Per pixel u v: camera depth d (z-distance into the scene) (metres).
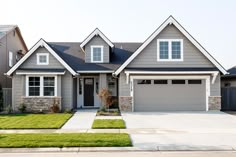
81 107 23.33
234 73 25.44
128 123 14.63
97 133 11.56
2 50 24.91
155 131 12.32
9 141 9.96
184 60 20.70
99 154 8.65
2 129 12.73
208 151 9.07
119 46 26.14
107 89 21.25
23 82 20.41
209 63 20.70
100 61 22.97
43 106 20.28
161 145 9.65
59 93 20.38
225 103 22.27
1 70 24.62
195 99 20.61
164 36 20.73
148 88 20.58
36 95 20.48
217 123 14.73
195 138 10.87
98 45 22.95
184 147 9.42
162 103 20.58
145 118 16.64
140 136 11.20
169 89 20.61
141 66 20.58
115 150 9.16
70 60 23.12
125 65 20.19
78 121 15.31
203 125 14.05
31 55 20.94
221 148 9.33
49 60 20.98
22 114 18.77
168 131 12.34
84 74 22.95
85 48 22.94
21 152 8.95
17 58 29.72
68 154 8.65
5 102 21.98
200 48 20.41
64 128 13.04
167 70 20.05
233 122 15.12
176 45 20.75
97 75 23.27
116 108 22.38
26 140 10.11
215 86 20.50
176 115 18.12
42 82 20.44
